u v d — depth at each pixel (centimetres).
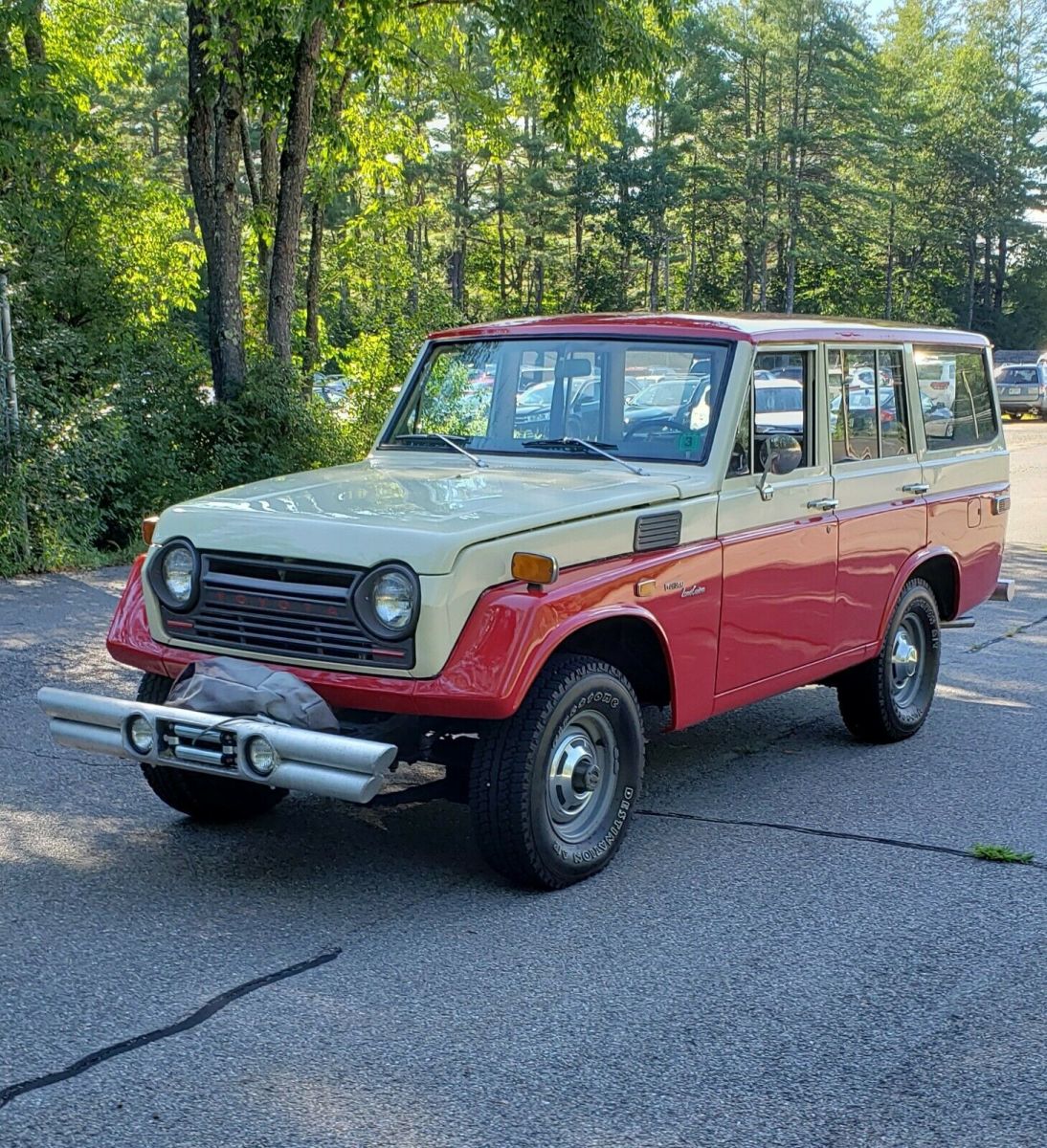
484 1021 380
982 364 793
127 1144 311
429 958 424
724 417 555
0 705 739
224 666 461
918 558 701
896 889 494
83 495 1284
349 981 405
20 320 1350
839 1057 362
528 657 446
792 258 7244
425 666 442
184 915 456
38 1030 368
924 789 627
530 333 613
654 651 529
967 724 758
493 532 456
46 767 629
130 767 633
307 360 1920
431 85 2223
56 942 430
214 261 1568
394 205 2320
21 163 1709
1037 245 8644
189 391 1527
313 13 1437
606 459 566
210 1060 353
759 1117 330
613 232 6938
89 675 815
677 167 7094
